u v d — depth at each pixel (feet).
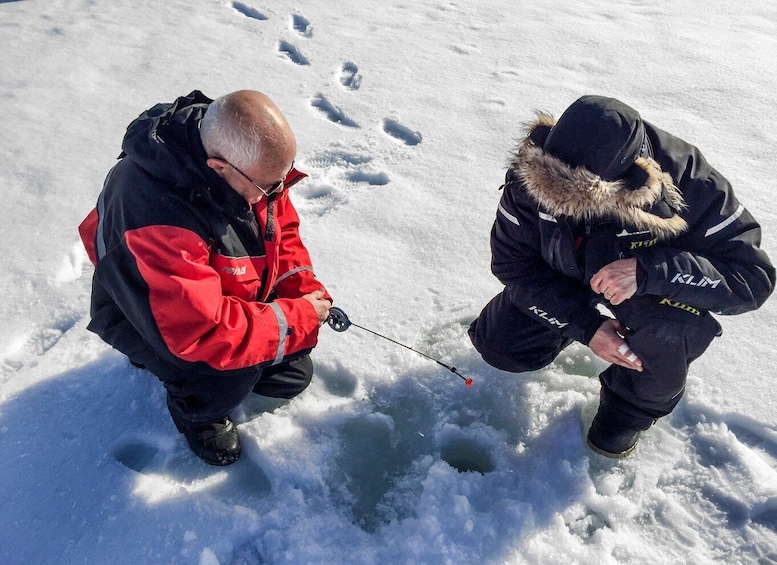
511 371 6.98
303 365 6.98
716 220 5.19
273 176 5.40
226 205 5.51
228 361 5.57
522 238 5.72
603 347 5.76
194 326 5.28
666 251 5.16
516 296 6.04
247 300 6.03
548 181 4.84
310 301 6.30
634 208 4.79
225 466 6.43
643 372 5.78
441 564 5.68
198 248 5.31
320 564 5.71
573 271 5.62
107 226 5.56
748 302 5.19
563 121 4.86
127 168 5.48
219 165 5.25
